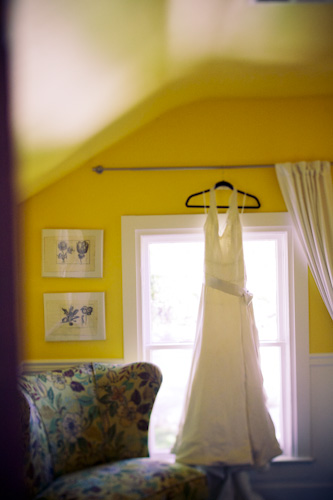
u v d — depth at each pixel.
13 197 1.03
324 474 3.02
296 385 3.01
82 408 2.56
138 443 2.58
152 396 2.65
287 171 2.93
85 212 3.02
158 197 3.03
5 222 1.02
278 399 3.13
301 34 1.99
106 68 1.78
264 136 3.04
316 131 3.04
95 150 2.88
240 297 2.85
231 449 2.71
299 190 2.91
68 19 1.28
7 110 1.04
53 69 1.54
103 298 3.00
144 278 3.12
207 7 1.61
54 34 1.32
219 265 2.86
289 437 3.06
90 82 1.82
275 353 3.12
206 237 2.88
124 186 3.03
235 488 2.81
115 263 3.02
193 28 1.79
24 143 2.01
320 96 3.02
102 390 2.67
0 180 1.02
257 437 2.74
